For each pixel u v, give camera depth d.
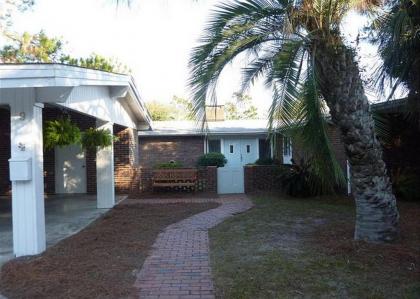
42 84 6.89
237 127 24.36
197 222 10.83
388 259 6.95
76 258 7.35
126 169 17.53
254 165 17.64
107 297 5.53
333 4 7.26
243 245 8.23
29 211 7.58
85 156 18.09
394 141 14.93
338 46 7.49
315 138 7.14
